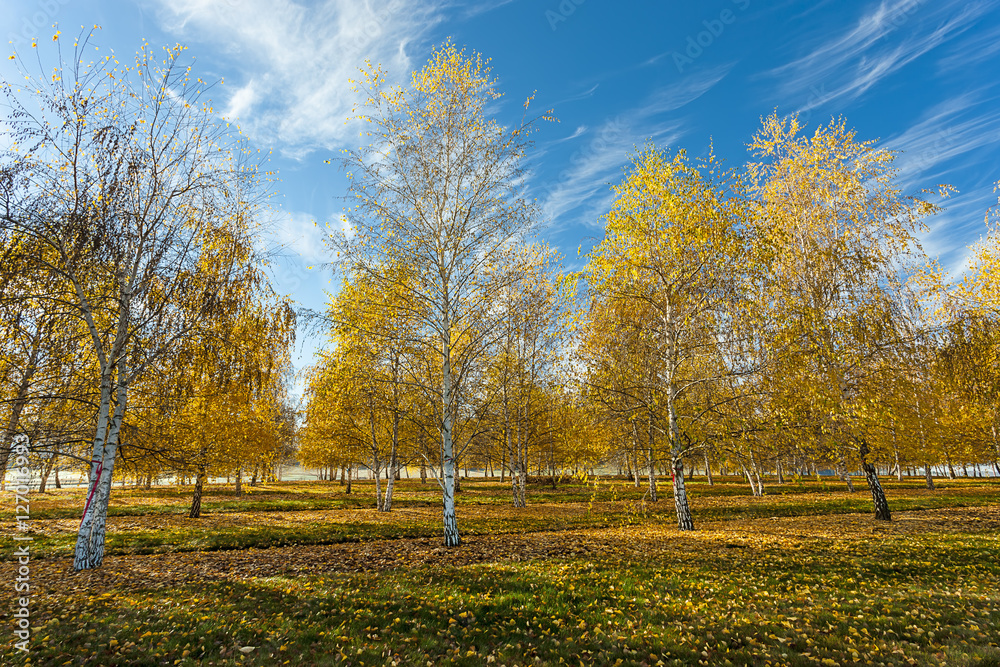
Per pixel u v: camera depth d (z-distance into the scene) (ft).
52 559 35.73
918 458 93.45
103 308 34.68
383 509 73.10
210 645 18.89
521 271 44.65
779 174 57.98
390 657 18.40
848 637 18.80
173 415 47.78
